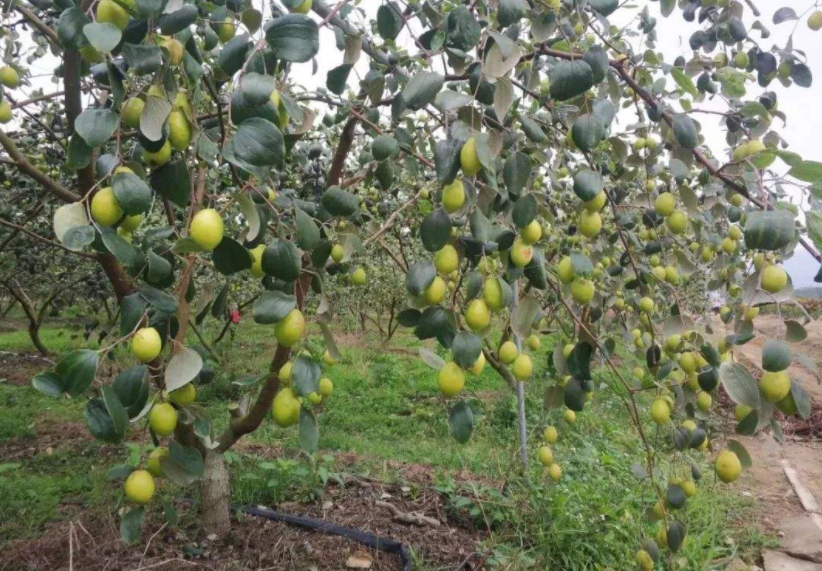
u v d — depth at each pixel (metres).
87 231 0.96
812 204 1.20
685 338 1.88
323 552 2.82
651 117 1.49
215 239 1.05
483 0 1.45
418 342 9.86
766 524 3.95
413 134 2.10
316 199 3.03
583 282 1.42
